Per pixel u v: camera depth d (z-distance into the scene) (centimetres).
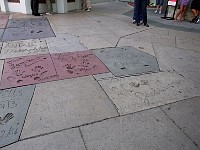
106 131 248
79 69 400
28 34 616
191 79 379
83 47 521
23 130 245
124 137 240
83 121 263
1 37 582
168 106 299
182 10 851
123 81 362
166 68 421
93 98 311
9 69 392
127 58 462
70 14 927
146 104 302
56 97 310
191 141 238
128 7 1223
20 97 307
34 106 288
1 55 457
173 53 505
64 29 680
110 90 334
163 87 348
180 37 642
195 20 843
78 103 298
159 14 1026
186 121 269
